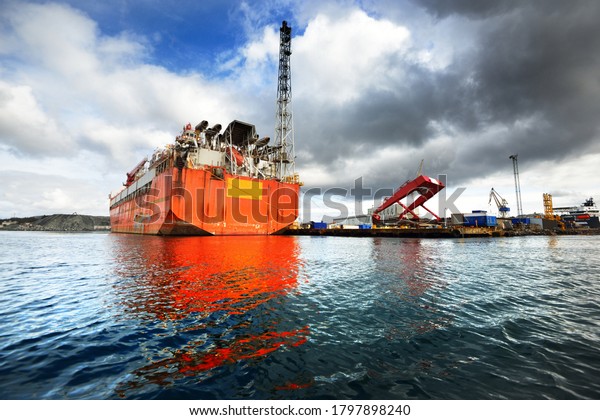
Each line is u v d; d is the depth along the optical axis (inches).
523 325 301.3
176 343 254.1
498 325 300.8
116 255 940.0
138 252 1016.9
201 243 1403.8
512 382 188.9
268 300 399.2
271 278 555.8
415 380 191.3
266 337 268.2
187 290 453.7
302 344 251.4
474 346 246.7
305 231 3065.9
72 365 212.2
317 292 448.5
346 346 246.8
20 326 296.2
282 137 2578.7
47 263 793.6
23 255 1024.2
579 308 366.9
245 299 403.9
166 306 368.2
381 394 175.5
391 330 286.2
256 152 2370.8
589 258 964.0
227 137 2287.2
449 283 524.7
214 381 191.2
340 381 190.5
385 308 363.9
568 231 4079.7
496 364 213.8
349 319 320.8
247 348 243.3
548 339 262.7
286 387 183.6
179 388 183.2
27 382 187.8
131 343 253.9
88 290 454.0
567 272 663.1
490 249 1294.3
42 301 391.2
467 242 1790.1
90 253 1042.7
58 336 269.3
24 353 231.9
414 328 292.4
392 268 702.5
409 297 421.1
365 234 2578.7
